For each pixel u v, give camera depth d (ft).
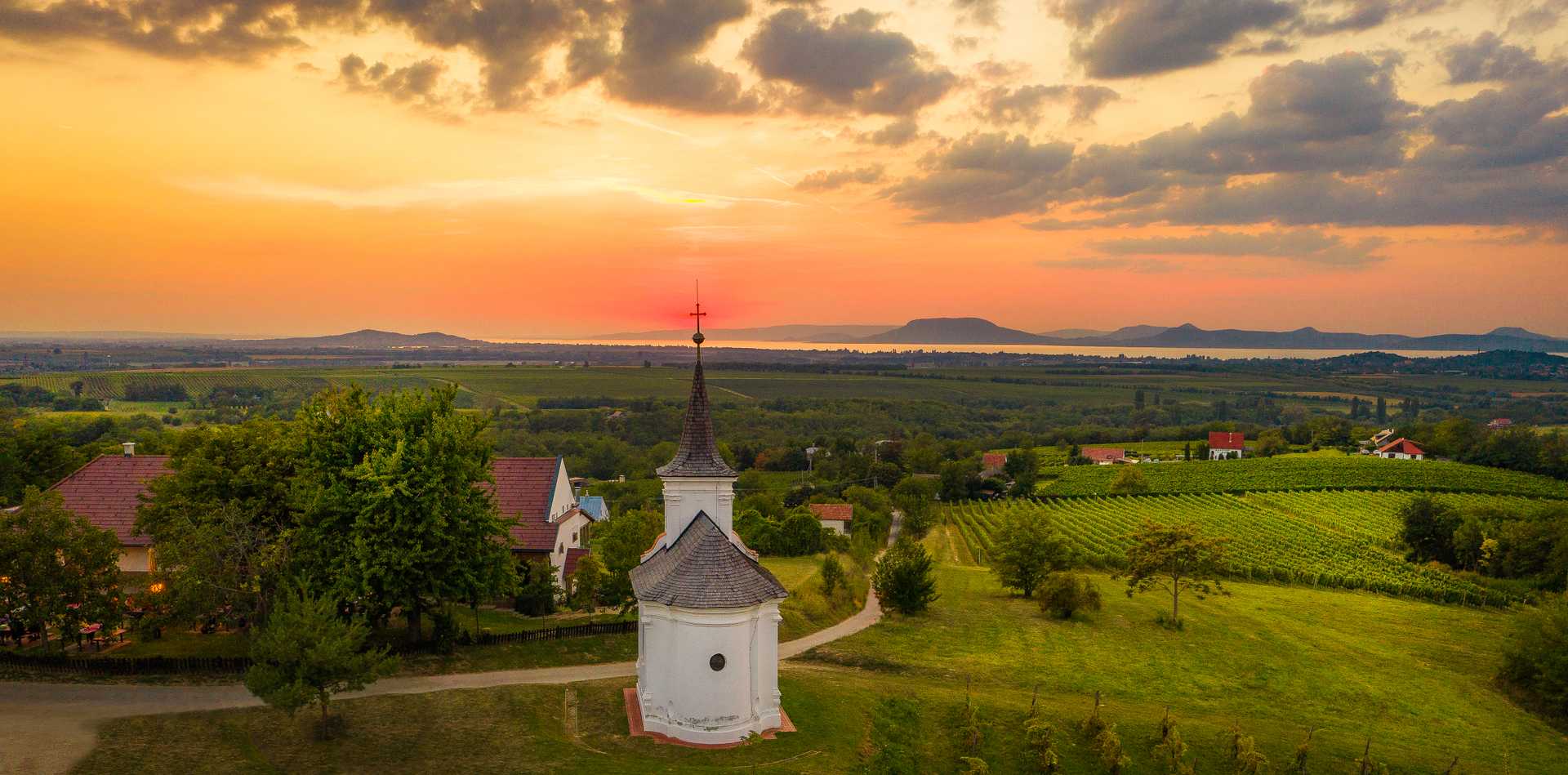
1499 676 204.13
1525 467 593.42
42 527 135.95
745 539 349.61
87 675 140.97
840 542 361.51
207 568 140.46
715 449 151.33
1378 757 147.74
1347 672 206.49
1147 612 263.49
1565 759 161.58
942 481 612.70
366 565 145.28
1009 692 174.40
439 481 150.41
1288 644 229.66
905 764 123.95
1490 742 167.43
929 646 209.97
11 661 143.23
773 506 405.80
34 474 240.73
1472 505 488.85
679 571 129.39
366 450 156.76
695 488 148.25
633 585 141.79
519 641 169.37
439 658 158.61
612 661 165.99
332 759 116.47
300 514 153.48
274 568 143.43
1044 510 524.11
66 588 135.95
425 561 150.00
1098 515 501.97
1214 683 194.39
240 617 146.72
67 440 331.77
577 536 250.37
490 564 160.35
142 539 186.80
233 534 145.59
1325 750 149.07
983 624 236.22
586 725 132.67
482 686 145.07
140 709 128.16
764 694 133.18
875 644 207.92
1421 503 391.24
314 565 147.95
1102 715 152.66
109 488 199.11
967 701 151.43
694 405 150.51
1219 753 143.23
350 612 155.53
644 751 123.54
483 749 122.01
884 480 609.01
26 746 113.50
